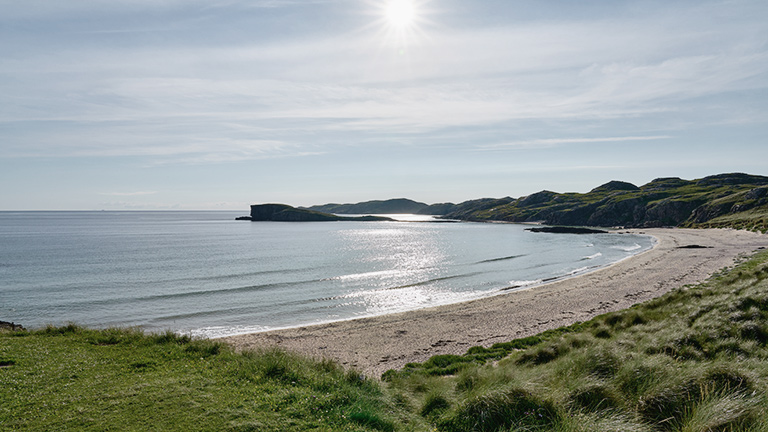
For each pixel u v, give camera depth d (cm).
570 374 970
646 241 10844
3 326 2570
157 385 1044
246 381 1084
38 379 1084
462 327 2930
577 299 3731
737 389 739
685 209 16150
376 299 4181
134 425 805
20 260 7156
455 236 13900
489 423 774
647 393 779
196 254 8312
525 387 851
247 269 6269
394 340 2647
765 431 593
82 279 5303
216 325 3238
